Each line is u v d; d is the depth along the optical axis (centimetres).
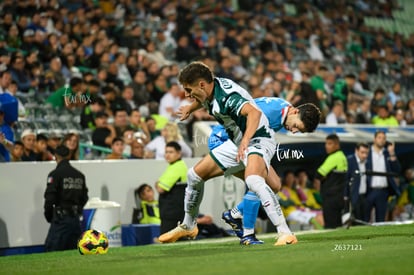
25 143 2908
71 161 2803
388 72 6181
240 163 1898
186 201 1958
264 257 1514
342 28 6638
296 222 3347
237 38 5409
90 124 3475
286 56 5581
